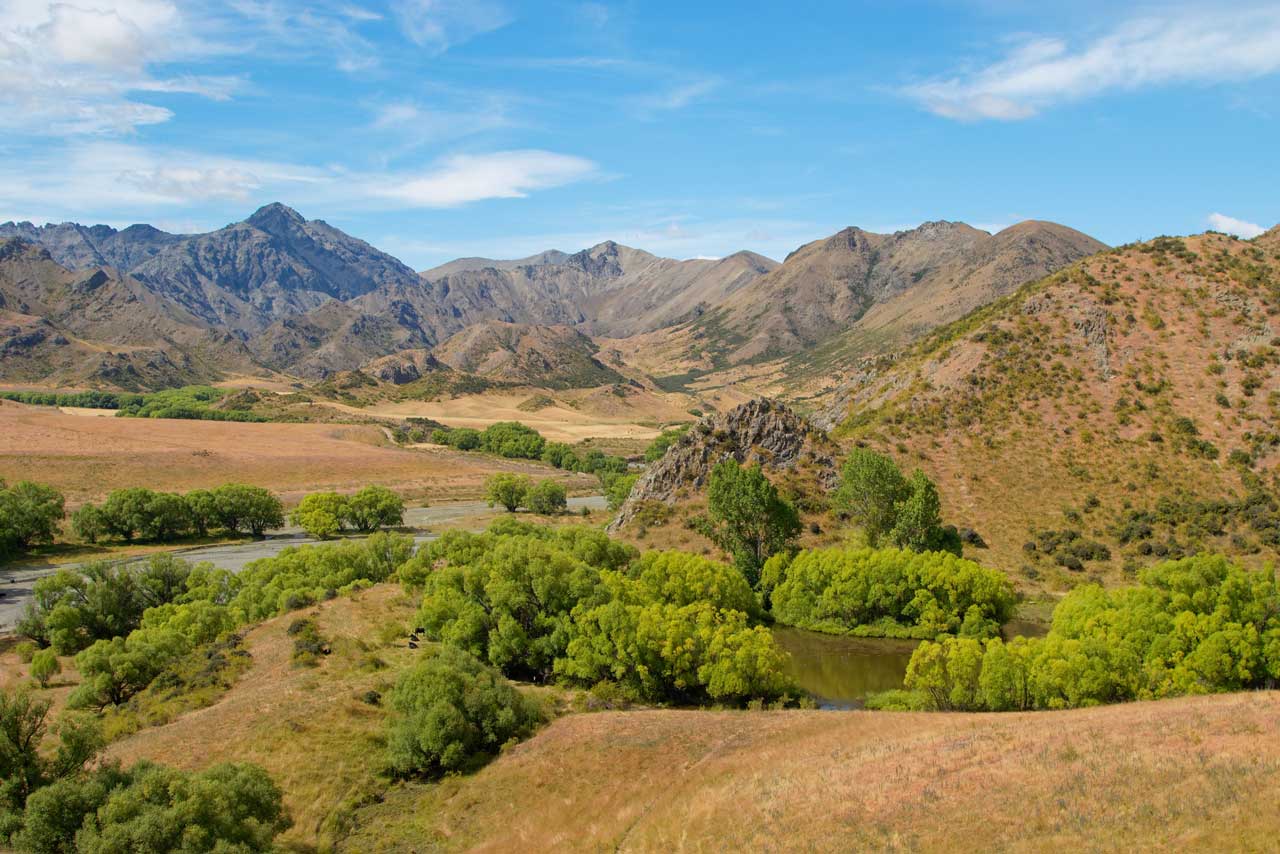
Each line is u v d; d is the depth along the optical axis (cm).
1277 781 3247
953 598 9319
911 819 3619
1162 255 15350
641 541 12469
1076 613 7281
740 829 3928
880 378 16638
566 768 5269
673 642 7200
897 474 11038
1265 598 6844
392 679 6819
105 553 16175
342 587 9950
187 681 7206
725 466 11219
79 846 3881
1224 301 13812
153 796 4153
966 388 14075
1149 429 12375
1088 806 3384
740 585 9544
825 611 9944
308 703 6278
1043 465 12406
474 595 8225
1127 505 11406
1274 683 6334
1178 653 6394
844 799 3972
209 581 10856
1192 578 7025
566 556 8525
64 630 9550
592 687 7331
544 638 7694
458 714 5659
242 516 18300
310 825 4856
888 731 5059
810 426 13925
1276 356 12494
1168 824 3125
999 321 15262
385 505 18612
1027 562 10931
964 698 6197
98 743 4584
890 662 8688
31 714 4547
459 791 5247
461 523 19312
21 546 16012
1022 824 3369
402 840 4756
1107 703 5872
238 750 5606
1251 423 11838
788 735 5344
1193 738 3900
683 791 4653
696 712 6362
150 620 9325
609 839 4266
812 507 12419
